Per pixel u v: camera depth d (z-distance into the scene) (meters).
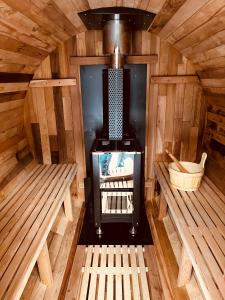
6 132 2.30
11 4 1.23
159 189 3.01
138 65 2.56
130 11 1.83
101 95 2.66
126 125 2.39
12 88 2.18
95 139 2.63
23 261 1.39
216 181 2.34
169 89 2.63
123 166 2.26
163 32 2.22
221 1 1.20
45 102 2.69
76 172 2.88
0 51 1.60
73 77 2.58
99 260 2.19
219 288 1.21
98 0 1.68
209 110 2.58
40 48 2.16
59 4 1.53
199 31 1.68
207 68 2.18
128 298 1.81
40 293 1.81
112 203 2.62
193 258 1.45
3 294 1.18
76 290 1.88
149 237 2.45
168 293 1.84
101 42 2.46
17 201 2.03
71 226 2.62
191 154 2.86
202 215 1.83
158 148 2.86
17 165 2.44
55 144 2.85
